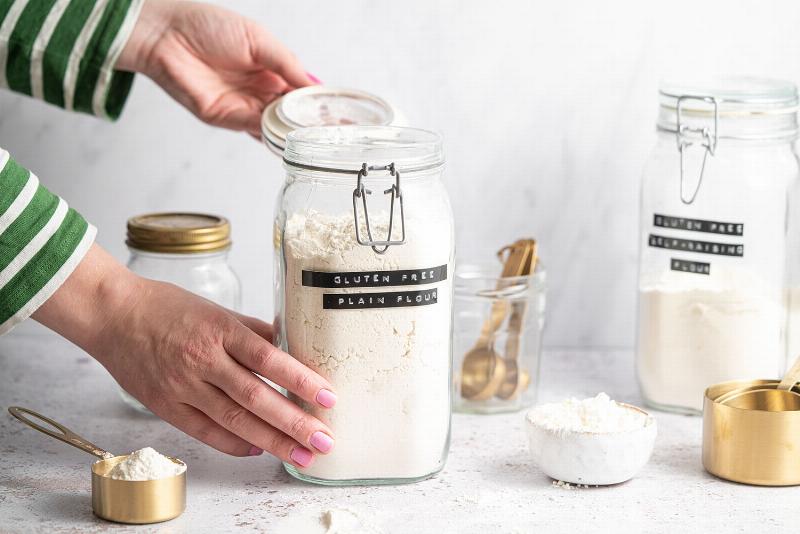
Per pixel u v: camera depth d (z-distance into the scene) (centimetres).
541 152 119
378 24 116
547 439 84
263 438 81
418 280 80
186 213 109
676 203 99
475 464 89
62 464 89
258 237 122
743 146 97
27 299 79
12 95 117
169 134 119
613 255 123
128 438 95
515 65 117
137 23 107
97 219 121
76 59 106
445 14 116
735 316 98
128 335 81
